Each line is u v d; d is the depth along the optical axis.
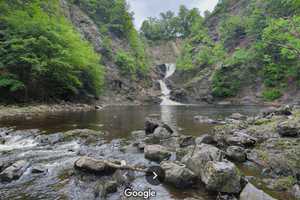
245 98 49.47
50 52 30.64
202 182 5.99
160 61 112.75
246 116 21.42
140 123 17.69
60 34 34.00
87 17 72.94
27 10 36.00
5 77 26.33
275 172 6.77
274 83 46.91
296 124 10.72
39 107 26.61
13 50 27.03
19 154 8.91
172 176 6.06
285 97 42.44
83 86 40.34
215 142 10.30
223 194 5.36
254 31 61.47
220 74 56.59
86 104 37.19
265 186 5.82
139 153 9.20
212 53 74.81
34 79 29.45
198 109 33.59
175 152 9.03
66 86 33.62
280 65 45.34
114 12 82.50
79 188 5.82
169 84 77.88
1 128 13.91
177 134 12.87
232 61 56.38
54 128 14.60
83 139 11.57
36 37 29.48
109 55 66.00
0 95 26.73
